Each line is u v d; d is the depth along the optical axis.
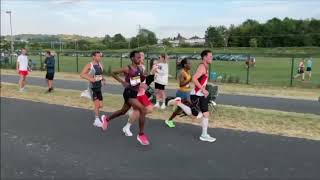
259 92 18.14
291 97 16.25
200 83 8.23
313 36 107.38
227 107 12.64
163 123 9.98
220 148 7.74
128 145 7.98
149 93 12.13
